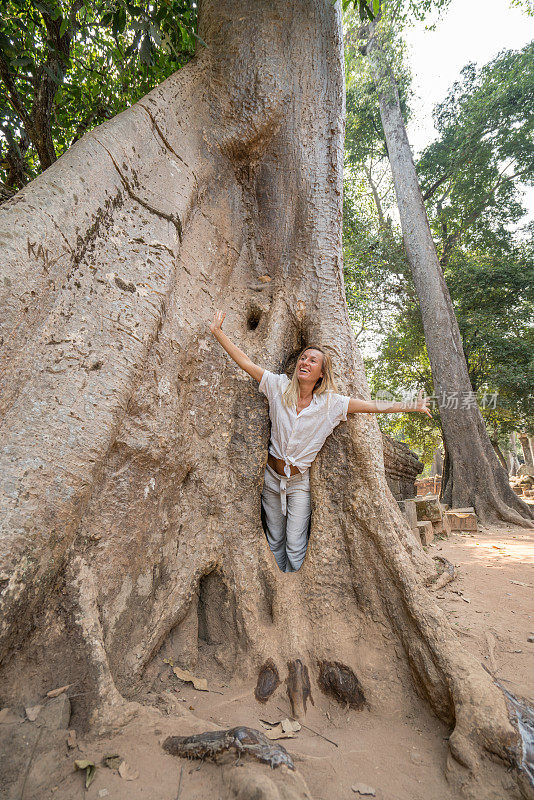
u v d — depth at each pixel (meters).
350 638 2.62
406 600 2.57
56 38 4.75
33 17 4.89
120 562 2.25
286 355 3.45
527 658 2.88
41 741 1.64
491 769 1.81
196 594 2.72
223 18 3.77
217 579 2.82
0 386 1.85
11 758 1.56
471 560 5.82
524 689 2.45
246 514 2.97
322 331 3.38
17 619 1.68
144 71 5.06
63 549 1.87
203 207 3.49
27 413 1.91
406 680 2.44
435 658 2.31
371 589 2.71
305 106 3.83
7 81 4.87
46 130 5.15
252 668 2.50
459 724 1.97
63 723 1.74
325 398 2.94
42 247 2.09
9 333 1.91
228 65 3.68
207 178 3.52
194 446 2.92
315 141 3.84
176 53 5.11
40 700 1.78
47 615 1.87
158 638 2.39
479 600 4.04
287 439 3.00
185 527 2.75
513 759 1.79
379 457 3.04
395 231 15.99
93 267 2.39
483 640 3.14
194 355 3.03
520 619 3.58
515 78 14.62
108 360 2.23
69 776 1.60
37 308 2.05
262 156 3.78
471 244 17.72
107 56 5.60
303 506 3.16
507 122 15.27
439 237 17.92
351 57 15.30
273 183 3.79
